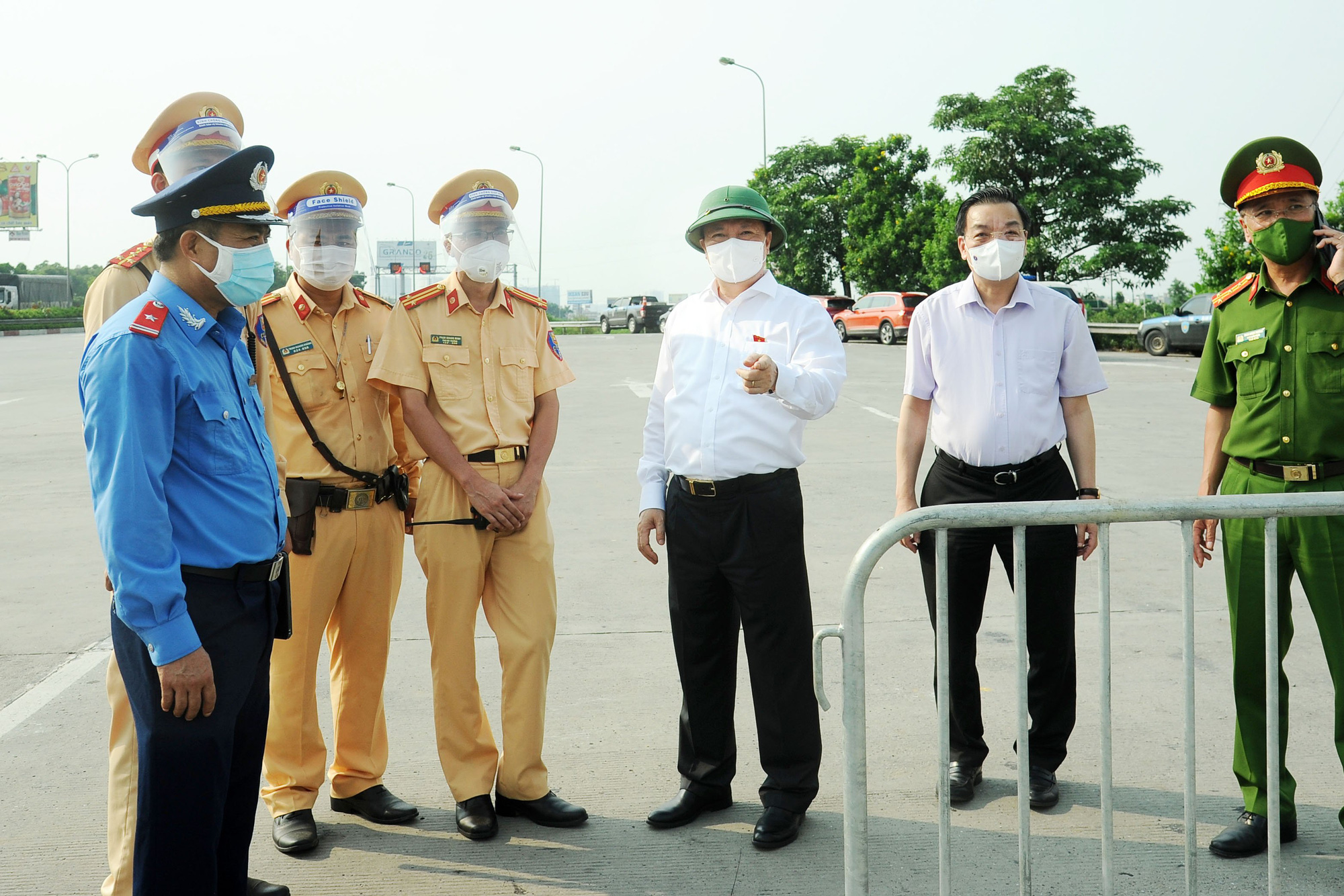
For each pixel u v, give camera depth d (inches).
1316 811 117.1
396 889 105.0
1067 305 123.4
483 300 123.7
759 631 115.7
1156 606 193.9
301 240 115.1
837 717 149.3
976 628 124.2
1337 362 103.3
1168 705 147.9
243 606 87.0
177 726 82.0
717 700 120.1
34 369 803.4
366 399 120.5
